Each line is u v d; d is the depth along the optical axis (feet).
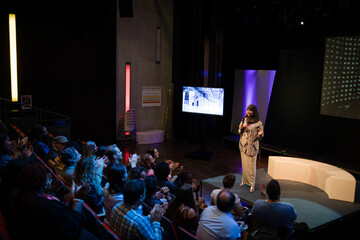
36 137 16.53
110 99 31.76
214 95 27.32
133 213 8.08
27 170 6.15
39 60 28.02
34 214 5.93
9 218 6.40
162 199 11.46
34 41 27.61
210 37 33.91
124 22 32.53
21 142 13.56
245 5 30.09
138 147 32.04
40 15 27.58
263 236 8.45
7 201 6.64
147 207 10.66
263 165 26.81
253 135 18.72
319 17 26.61
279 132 29.22
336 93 24.22
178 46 34.71
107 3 30.35
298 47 29.32
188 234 8.48
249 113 18.81
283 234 10.30
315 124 26.35
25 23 27.04
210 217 9.36
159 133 34.86
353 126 23.56
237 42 34.83
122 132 32.45
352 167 22.99
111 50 31.19
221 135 36.86
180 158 28.55
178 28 34.60
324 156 25.80
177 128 35.78
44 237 5.95
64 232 6.05
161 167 12.96
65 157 11.97
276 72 28.91
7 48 26.25
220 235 9.12
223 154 30.19
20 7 26.66
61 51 28.84
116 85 32.91
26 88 27.73
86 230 9.18
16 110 26.21
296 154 26.35
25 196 6.07
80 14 29.30
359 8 23.57
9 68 26.53
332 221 15.17
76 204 6.75
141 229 7.90
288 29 27.27
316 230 14.58
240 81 32.89
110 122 32.07
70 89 29.66
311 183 20.27
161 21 34.81
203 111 28.25
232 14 34.42
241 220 13.28
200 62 33.32
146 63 34.42
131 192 8.05
